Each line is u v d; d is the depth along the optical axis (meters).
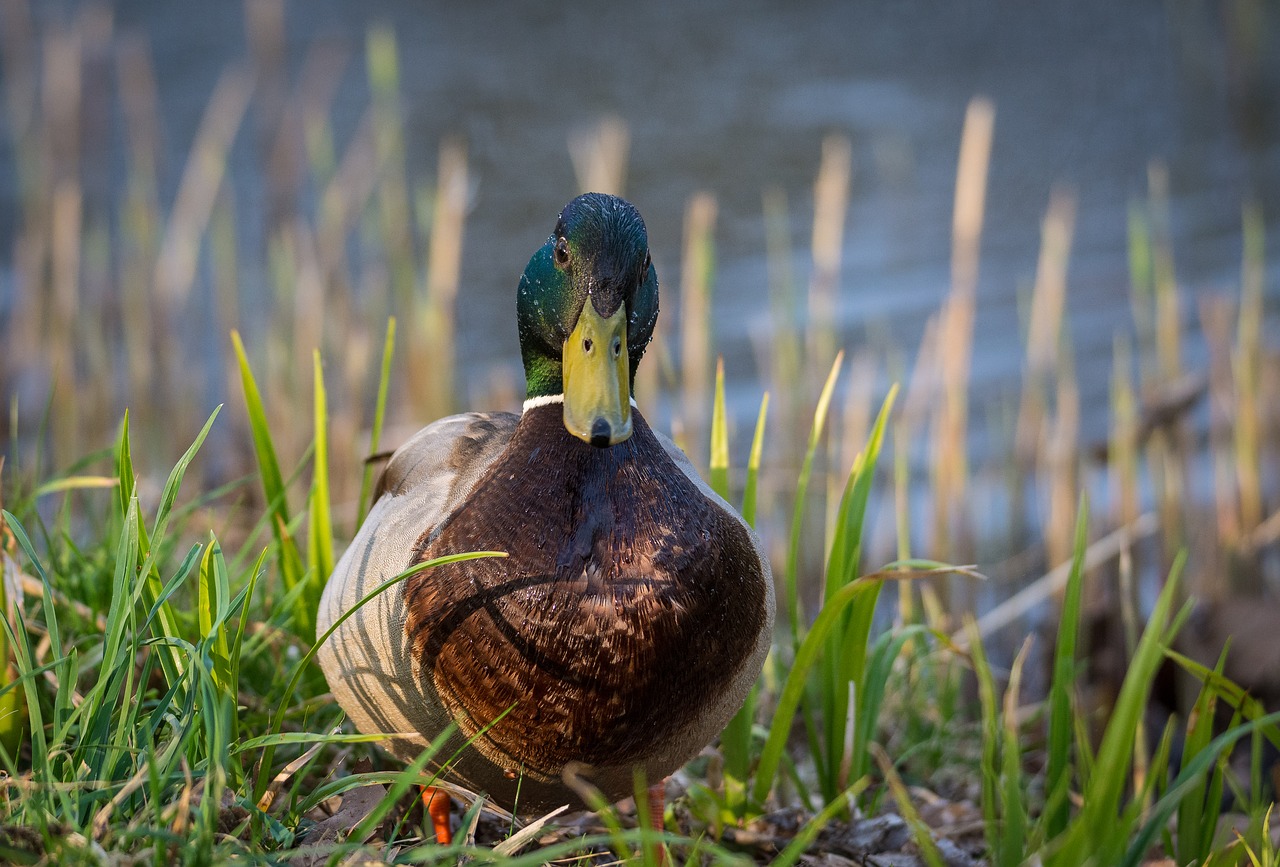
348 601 4.80
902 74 26.39
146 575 4.49
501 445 5.20
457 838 4.28
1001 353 15.20
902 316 15.88
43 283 13.66
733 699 4.80
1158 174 14.48
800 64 27.12
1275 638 8.55
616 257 4.78
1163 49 27.42
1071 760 7.97
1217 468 11.11
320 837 4.71
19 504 6.11
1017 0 31.80
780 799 6.53
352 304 12.31
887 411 6.19
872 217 19.19
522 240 17.66
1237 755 8.30
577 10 31.08
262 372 12.41
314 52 25.75
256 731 5.53
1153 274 16.61
